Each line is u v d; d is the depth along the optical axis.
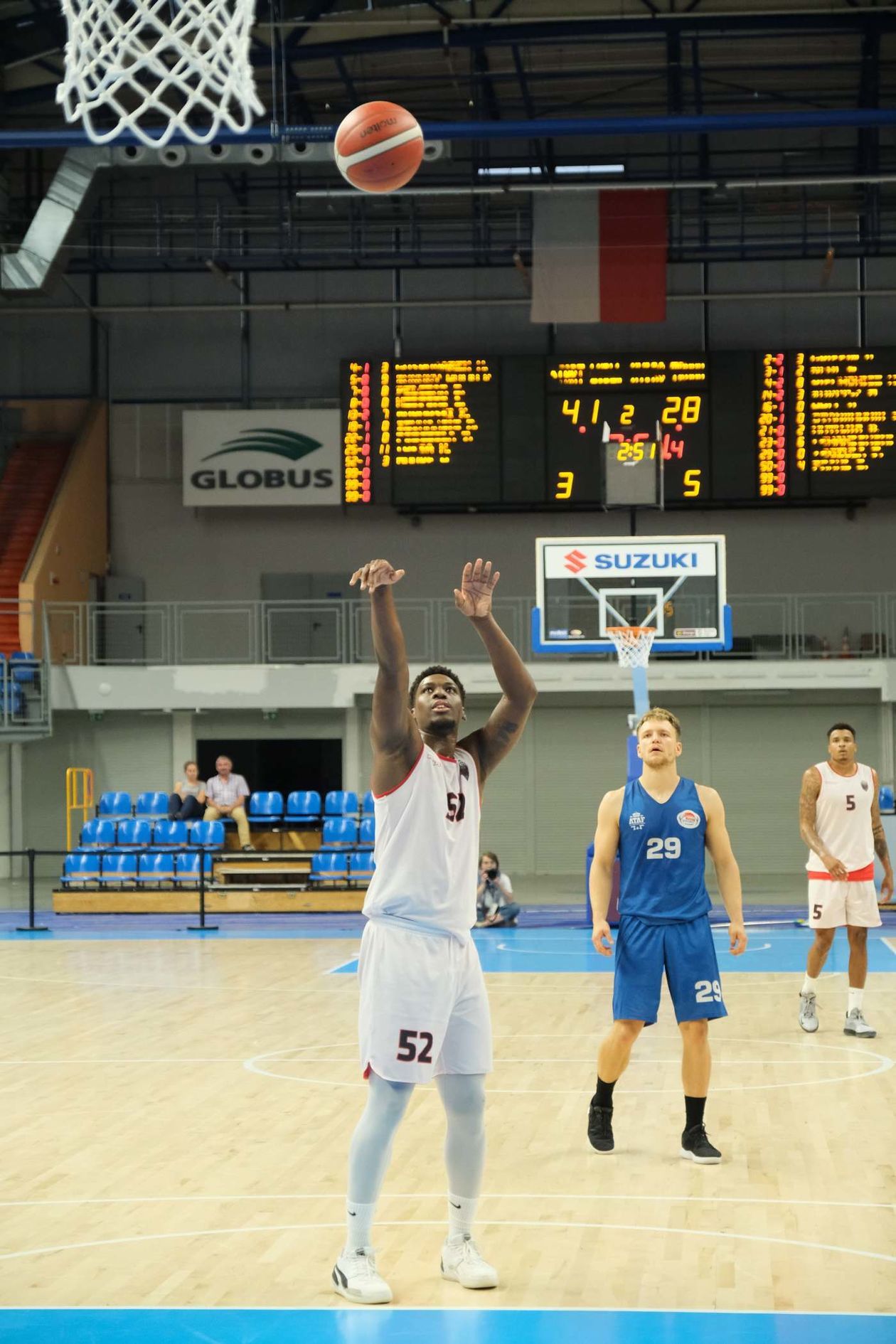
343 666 21.28
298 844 18.81
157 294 24.42
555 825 21.91
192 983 10.60
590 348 23.67
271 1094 6.54
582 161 23.12
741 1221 4.37
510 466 21.20
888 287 23.17
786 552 23.12
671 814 5.37
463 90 22.52
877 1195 4.70
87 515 23.31
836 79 22.25
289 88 21.69
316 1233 4.27
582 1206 4.56
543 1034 8.24
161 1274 3.86
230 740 22.25
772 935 14.08
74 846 22.25
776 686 20.73
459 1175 3.83
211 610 22.64
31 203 23.38
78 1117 6.06
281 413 23.38
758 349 23.19
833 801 7.94
